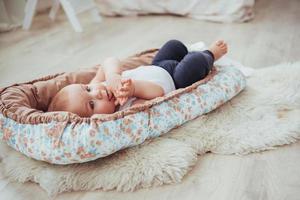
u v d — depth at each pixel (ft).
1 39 8.63
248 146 3.92
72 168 3.72
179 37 8.18
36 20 10.07
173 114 4.07
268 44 7.25
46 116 3.70
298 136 4.03
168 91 4.56
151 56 5.61
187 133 4.14
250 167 3.70
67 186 3.55
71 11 8.80
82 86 4.22
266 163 3.74
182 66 4.64
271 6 10.19
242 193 3.36
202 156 3.94
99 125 3.59
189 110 4.20
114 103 4.21
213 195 3.36
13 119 3.80
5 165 3.92
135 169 3.60
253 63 6.32
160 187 3.51
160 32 8.64
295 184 3.42
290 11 9.59
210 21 9.34
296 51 6.79
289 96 4.77
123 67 5.24
